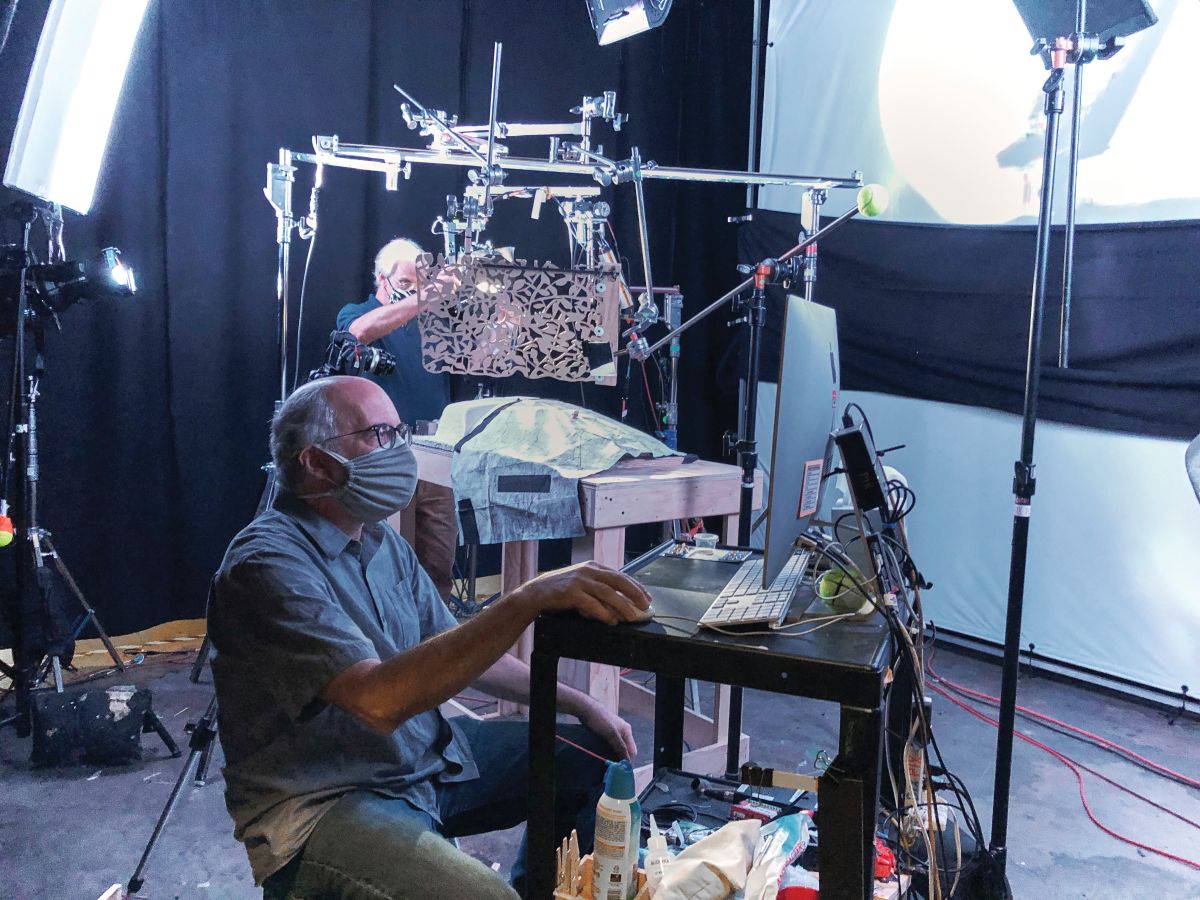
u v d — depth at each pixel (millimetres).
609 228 3902
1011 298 3350
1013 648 1854
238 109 3283
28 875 1977
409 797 1381
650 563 1486
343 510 1435
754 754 2627
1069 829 2283
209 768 2498
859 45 3785
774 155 4125
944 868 1436
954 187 3520
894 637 1161
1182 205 2918
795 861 1281
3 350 2676
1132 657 3121
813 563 1440
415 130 3645
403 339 3322
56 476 3057
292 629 1226
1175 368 2945
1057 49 1812
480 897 1172
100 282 2592
